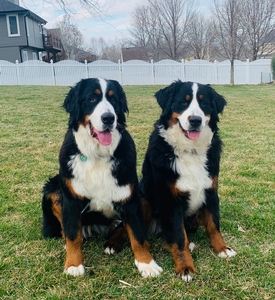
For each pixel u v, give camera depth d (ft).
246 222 4.93
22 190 6.24
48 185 4.52
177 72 28.76
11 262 4.00
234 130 11.01
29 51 44.98
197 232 4.78
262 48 45.44
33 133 10.59
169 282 3.62
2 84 28.12
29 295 3.44
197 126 4.09
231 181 6.52
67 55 50.03
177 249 3.93
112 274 3.78
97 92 4.10
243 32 32.73
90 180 3.93
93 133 3.96
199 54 53.16
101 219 4.51
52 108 14.94
